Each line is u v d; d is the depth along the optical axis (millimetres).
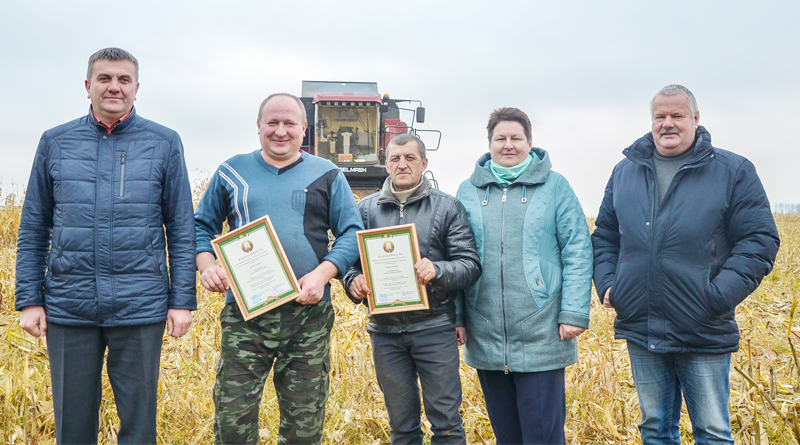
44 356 5039
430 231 3539
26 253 3066
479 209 3650
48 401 4195
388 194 3650
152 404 3152
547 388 3473
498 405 3646
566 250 3549
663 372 3357
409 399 3576
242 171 3389
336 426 4250
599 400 4598
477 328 3604
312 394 3303
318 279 3188
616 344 6047
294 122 3293
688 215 3207
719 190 3191
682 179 3271
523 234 3520
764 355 5395
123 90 3059
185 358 5305
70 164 3047
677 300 3191
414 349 3484
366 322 6020
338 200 3451
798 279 9367
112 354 3127
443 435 3434
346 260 3326
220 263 3191
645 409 3377
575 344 3613
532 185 3592
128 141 3133
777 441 3918
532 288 3475
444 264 3367
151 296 3094
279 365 3342
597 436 4176
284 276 3166
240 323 3240
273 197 3301
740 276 3107
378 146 12328
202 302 6699
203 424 4137
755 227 3146
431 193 3641
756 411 3863
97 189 3039
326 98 11930
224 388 3221
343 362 4977
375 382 4852
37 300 3059
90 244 3014
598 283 3568
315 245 3328
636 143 3473
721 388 3199
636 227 3357
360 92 13367
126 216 3055
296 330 3258
